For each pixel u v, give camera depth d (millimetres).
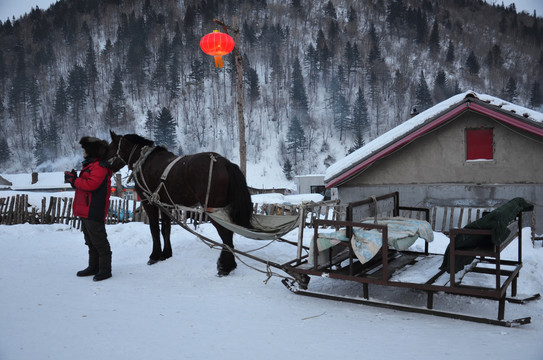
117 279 6348
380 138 12102
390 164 11477
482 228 4133
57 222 13945
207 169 6340
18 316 4496
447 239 8922
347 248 5805
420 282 4461
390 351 3475
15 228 11492
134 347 3602
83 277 6523
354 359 3307
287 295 5422
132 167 7504
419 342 3699
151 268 7031
